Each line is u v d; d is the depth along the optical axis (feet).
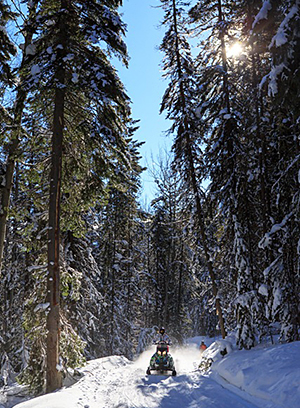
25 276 54.65
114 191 83.71
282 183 39.06
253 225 47.96
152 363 40.86
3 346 54.03
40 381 39.70
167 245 102.83
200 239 55.83
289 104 26.66
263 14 27.50
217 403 24.16
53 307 34.45
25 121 40.52
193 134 53.78
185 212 56.44
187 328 110.32
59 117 37.27
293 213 34.19
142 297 101.19
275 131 43.14
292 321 37.01
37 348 39.96
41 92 35.17
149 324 119.55
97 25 36.29
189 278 95.86
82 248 55.26
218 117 47.62
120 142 38.86
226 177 46.47
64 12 36.81
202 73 50.16
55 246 35.63
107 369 48.85
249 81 45.27
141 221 102.32
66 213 43.01
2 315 56.08
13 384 47.52
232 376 30.68
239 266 42.60
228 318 53.31
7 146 38.45
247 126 46.75
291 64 24.94
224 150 46.70
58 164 36.78
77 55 37.17
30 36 38.22
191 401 25.88
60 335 36.52
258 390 24.58
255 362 30.09
